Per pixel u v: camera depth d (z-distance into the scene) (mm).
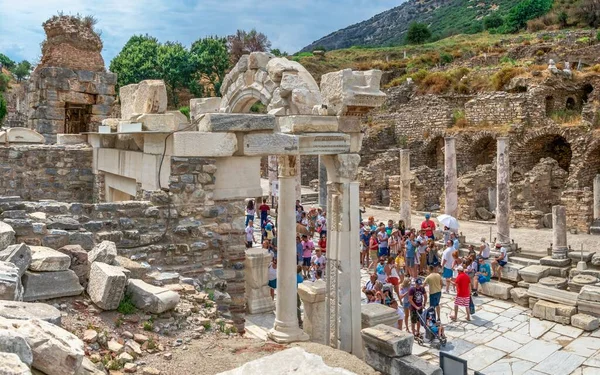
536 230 28719
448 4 186625
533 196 33406
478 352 13383
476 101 44031
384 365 8203
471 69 53969
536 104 40844
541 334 14539
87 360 5340
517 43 66750
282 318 10938
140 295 6895
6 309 5051
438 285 14320
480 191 33656
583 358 12914
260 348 6723
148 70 67688
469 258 18219
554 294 16203
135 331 6480
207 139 10031
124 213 9781
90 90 22078
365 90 11219
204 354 6316
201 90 70312
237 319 10570
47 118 21375
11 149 15961
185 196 10148
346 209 11602
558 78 42562
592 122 38656
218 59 71625
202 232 10219
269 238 20203
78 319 6293
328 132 11195
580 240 26203
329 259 11875
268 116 10383
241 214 10625
